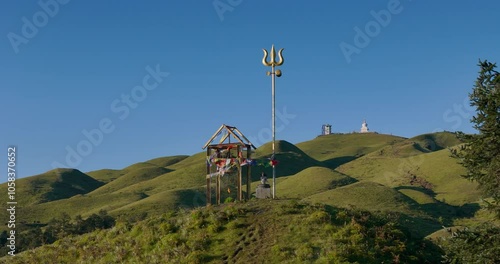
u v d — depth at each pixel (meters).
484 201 25.50
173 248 35.47
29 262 42.16
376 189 150.00
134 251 36.91
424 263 33.66
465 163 26.23
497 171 25.19
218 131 43.16
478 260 23.92
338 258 30.75
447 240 26.58
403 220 92.31
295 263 31.20
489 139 24.81
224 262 32.91
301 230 34.94
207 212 39.19
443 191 175.88
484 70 25.69
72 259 40.31
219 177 44.06
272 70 43.62
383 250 32.97
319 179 189.88
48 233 92.62
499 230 24.45
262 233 35.34
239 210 38.44
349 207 39.81
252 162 42.34
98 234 42.81
